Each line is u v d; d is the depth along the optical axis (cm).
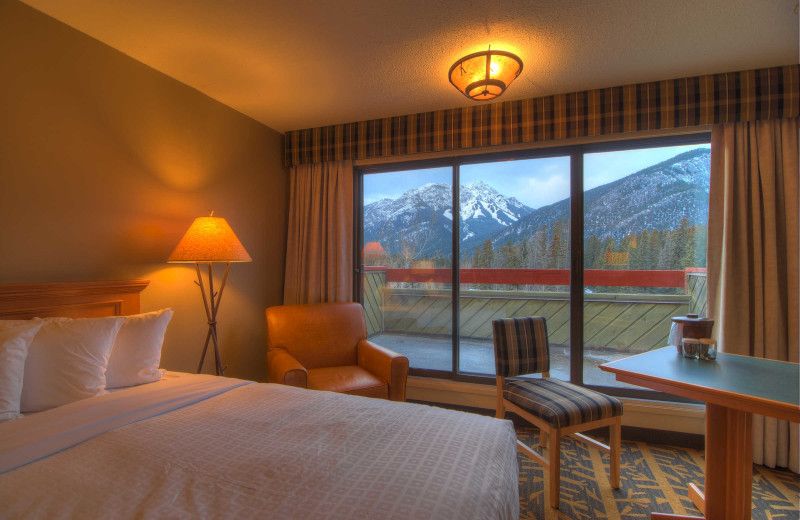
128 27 177
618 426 185
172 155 226
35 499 82
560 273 266
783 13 162
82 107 180
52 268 169
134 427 119
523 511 168
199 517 77
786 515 164
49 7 162
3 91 153
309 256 312
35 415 123
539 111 249
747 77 211
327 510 79
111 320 158
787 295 203
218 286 260
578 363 255
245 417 129
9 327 135
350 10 164
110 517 77
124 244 200
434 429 121
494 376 277
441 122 272
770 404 113
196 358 242
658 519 158
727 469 151
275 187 312
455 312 289
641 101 229
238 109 272
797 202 201
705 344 163
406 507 80
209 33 182
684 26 173
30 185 162
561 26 175
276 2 159
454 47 193
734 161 214
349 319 285
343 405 142
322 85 235
